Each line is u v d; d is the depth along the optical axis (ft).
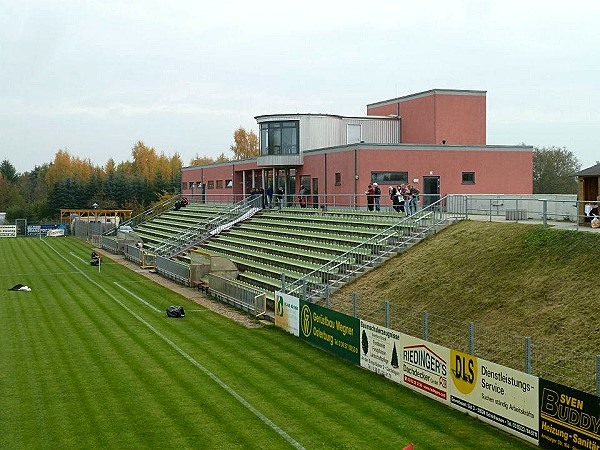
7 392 65.36
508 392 52.60
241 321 100.37
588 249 76.95
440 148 159.94
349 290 99.45
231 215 194.39
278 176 196.95
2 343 86.17
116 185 448.65
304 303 87.40
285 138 185.47
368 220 130.52
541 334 66.39
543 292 73.72
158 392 65.31
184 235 189.47
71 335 90.99
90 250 227.20
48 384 68.03
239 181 235.20
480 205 127.65
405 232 111.75
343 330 77.82
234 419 57.62
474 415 56.75
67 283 143.74
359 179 154.71
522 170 167.12
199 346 84.38
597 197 96.78
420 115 187.73
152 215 265.54
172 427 55.77
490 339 69.56
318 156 173.58
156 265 164.04
